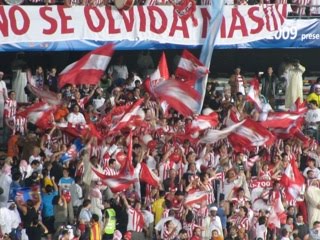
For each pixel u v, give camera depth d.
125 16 75.44
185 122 72.56
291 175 71.75
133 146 70.75
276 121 73.81
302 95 79.81
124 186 68.50
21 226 66.69
